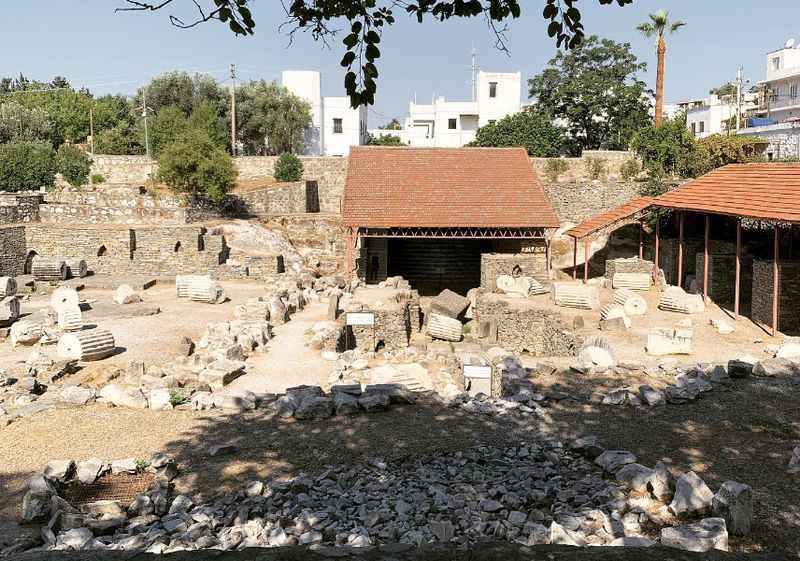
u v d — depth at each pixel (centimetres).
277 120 6519
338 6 861
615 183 4753
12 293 3152
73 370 2041
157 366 2078
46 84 11450
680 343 2267
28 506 983
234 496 1059
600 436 1316
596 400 1559
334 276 4044
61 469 1127
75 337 2152
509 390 1698
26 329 2383
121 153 7231
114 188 4894
